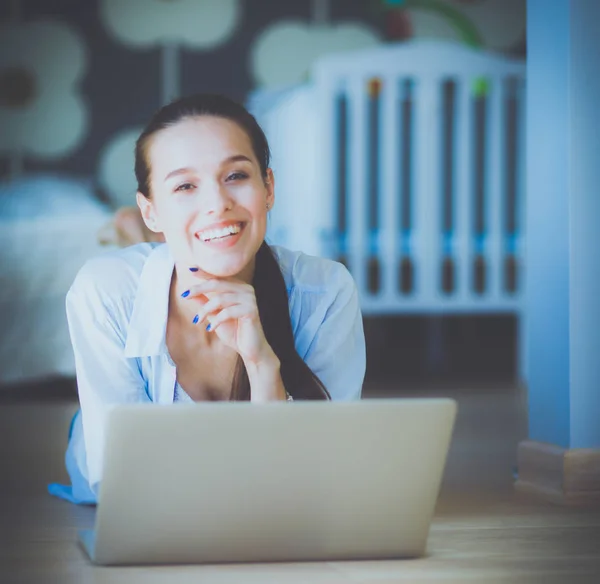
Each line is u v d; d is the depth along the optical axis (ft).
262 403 4.65
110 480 4.68
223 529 4.86
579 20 7.19
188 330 6.00
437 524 6.27
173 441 4.62
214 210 5.59
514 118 16.65
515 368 17.69
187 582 4.66
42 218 15.35
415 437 4.85
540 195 7.50
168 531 4.84
